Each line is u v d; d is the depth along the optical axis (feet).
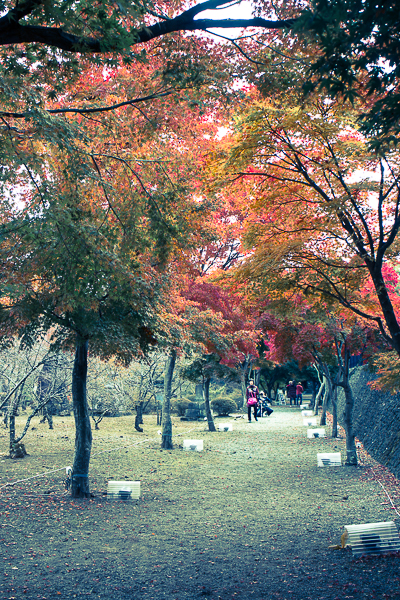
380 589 17.71
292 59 20.30
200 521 30.25
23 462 53.42
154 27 17.78
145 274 35.29
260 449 65.92
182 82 21.89
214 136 30.76
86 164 25.85
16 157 21.56
